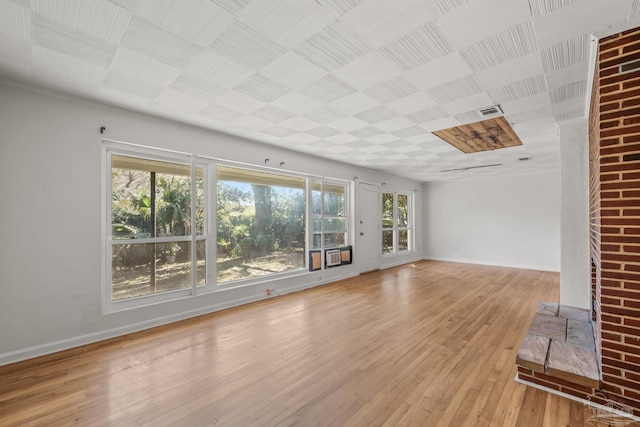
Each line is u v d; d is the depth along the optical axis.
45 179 2.59
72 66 2.21
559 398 1.90
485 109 2.99
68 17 1.67
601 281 1.80
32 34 1.82
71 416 1.74
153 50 2.01
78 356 2.51
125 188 3.17
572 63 2.12
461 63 2.14
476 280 5.61
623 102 1.70
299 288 4.85
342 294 4.58
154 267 3.36
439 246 8.41
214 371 2.25
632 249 1.69
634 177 1.67
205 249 3.81
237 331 3.06
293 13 1.63
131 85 2.52
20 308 2.46
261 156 4.34
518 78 2.36
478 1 1.53
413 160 5.54
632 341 1.69
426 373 2.22
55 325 2.61
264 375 2.20
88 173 2.81
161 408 1.82
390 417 1.72
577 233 3.24
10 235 2.42
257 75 2.34
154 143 3.25
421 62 2.13
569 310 3.08
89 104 2.82
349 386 2.05
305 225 5.21
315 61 2.13
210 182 3.84
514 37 1.84
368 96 2.71
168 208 3.49
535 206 6.90
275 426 1.65
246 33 1.82
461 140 4.13
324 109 3.03
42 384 2.08
